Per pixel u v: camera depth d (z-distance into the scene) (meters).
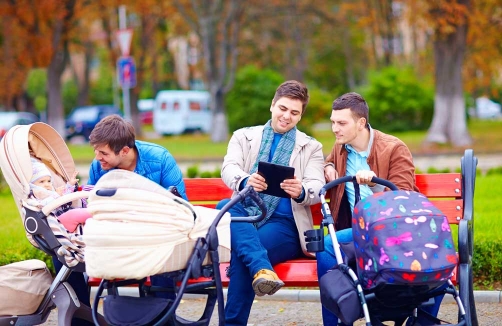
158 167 5.83
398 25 46.47
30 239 5.57
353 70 55.59
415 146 28.47
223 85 35.16
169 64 52.41
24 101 56.94
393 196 4.79
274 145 6.07
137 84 41.41
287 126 5.97
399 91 38.88
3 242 8.44
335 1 45.59
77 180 6.05
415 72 44.31
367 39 51.34
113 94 61.81
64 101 59.09
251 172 6.04
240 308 5.48
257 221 5.28
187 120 44.41
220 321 4.94
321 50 51.47
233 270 5.50
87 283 5.95
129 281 5.15
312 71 55.00
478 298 6.90
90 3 35.41
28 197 5.50
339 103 5.86
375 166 5.87
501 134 35.00
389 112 39.09
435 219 4.66
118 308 4.91
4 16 32.44
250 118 35.50
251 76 35.75
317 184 5.79
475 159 5.66
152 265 4.71
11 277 5.58
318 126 50.56
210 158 25.62
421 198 4.80
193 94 45.47
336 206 5.98
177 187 5.85
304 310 7.01
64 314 5.56
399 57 49.62
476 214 9.31
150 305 4.89
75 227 5.52
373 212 4.70
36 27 32.12
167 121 44.47
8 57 36.38
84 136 41.28
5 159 5.56
